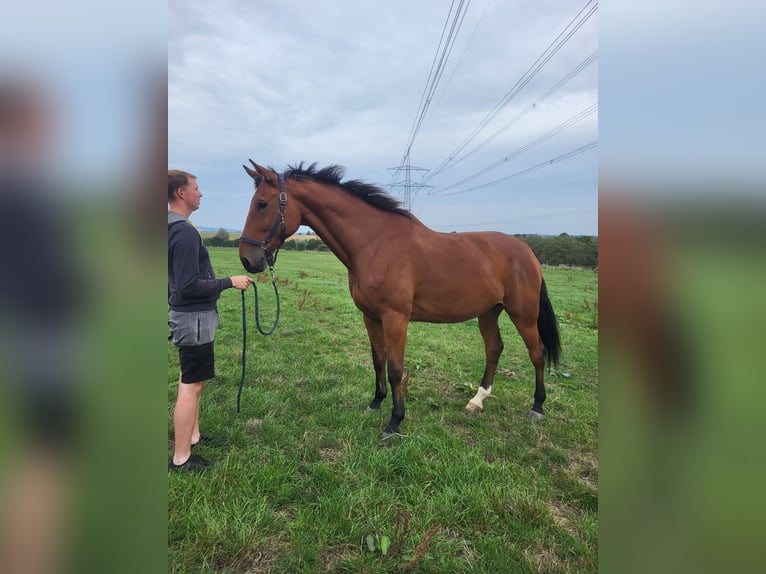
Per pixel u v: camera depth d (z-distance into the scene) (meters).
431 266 2.90
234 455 2.37
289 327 6.20
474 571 1.64
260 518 1.85
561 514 2.05
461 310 3.06
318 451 2.48
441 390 3.78
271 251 2.85
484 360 4.86
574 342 6.03
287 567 1.64
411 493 2.11
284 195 2.73
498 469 2.33
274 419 2.88
